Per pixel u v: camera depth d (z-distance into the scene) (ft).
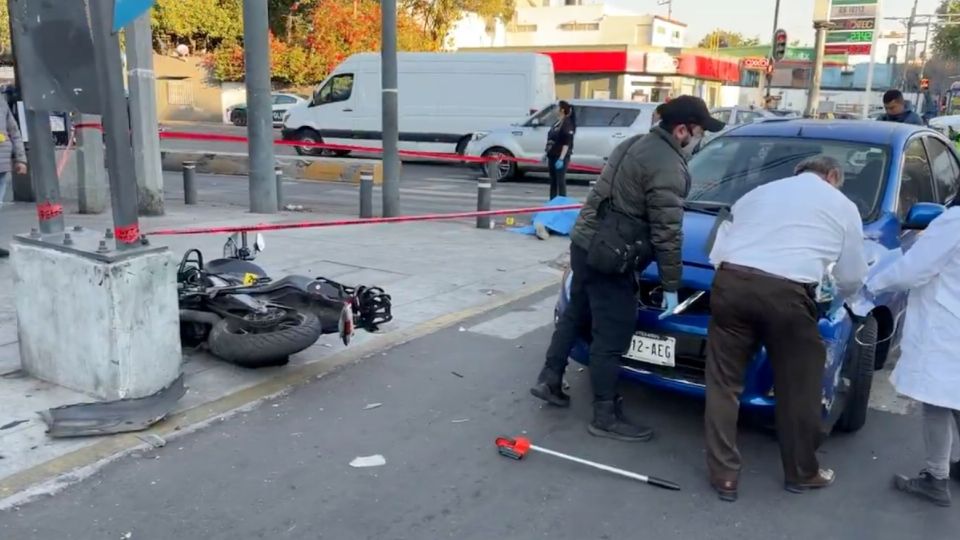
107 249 14.12
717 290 12.07
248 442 13.85
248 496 12.07
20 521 11.12
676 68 135.95
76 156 36.32
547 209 34.30
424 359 18.31
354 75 68.80
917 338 11.99
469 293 24.12
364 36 131.64
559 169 42.86
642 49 128.77
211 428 14.30
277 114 113.60
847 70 192.44
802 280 11.56
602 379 14.07
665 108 12.87
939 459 12.28
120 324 13.97
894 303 15.97
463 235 33.86
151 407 14.29
